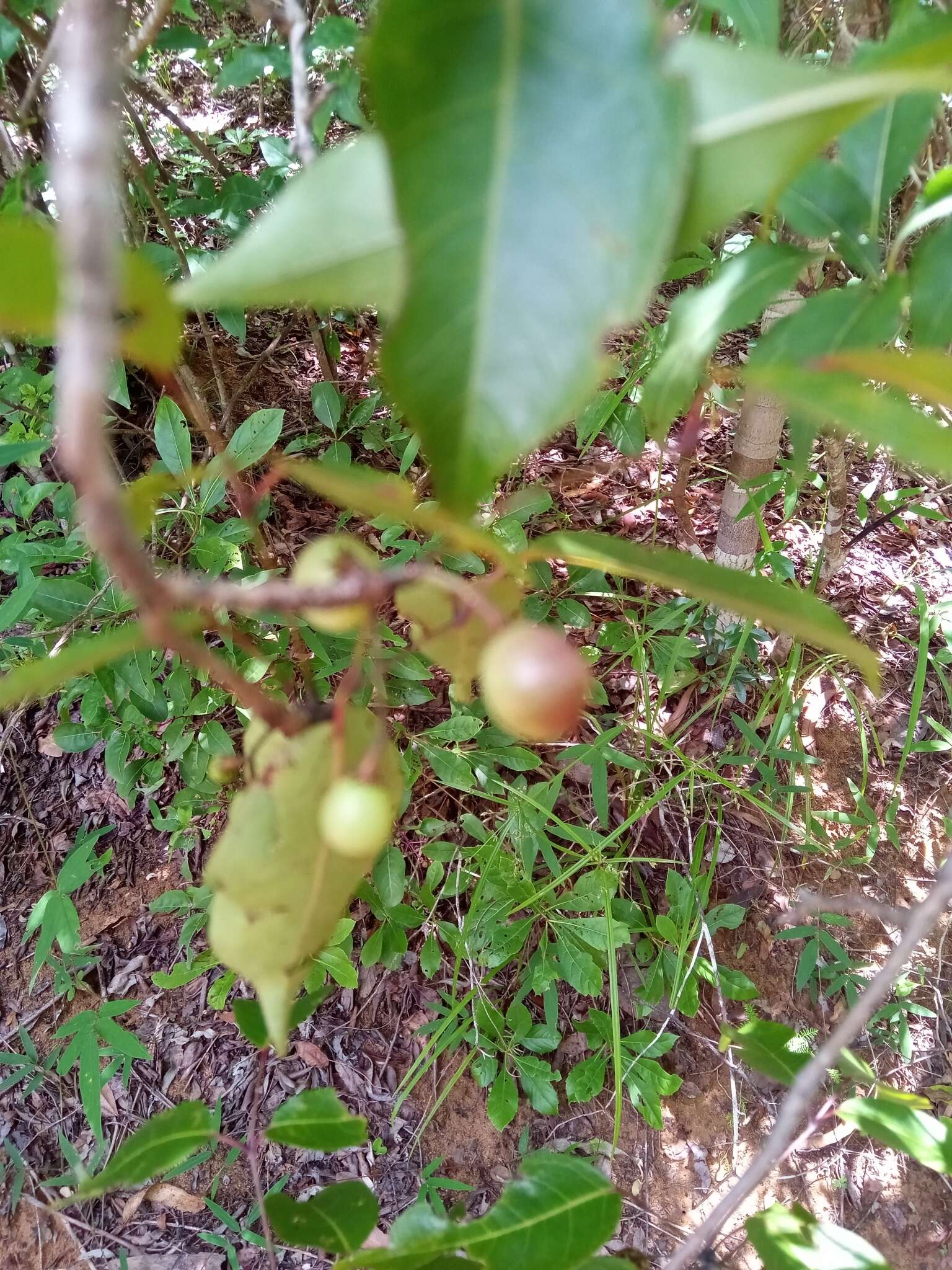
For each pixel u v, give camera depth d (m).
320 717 0.10
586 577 0.29
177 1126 0.13
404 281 0.07
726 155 0.07
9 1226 0.27
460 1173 0.28
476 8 0.07
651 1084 0.28
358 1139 0.13
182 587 0.07
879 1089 0.15
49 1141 0.28
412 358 0.07
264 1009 0.10
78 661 0.07
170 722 0.25
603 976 0.30
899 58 0.07
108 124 0.05
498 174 0.07
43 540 0.29
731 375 0.12
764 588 0.10
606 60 0.06
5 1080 0.29
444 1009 0.29
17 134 0.23
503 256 0.07
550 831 0.29
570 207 0.07
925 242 0.11
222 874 0.09
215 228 0.33
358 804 0.09
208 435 0.15
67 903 0.26
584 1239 0.12
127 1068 0.29
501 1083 0.27
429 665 0.27
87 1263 0.26
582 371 0.07
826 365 0.09
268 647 0.25
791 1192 0.28
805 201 0.11
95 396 0.05
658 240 0.06
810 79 0.07
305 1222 0.14
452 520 0.07
